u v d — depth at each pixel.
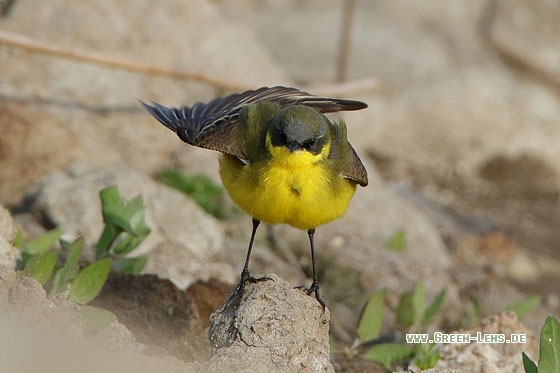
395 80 20.50
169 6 17.52
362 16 21.83
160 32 17.03
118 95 15.95
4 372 6.31
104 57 14.32
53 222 12.32
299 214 8.20
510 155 20.33
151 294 9.22
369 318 9.64
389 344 9.45
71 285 8.16
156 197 12.80
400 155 20.20
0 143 14.47
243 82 15.61
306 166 8.01
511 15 22.05
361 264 13.67
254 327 7.18
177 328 8.98
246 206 8.27
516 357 8.98
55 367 6.52
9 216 8.61
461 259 16.38
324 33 21.09
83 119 15.41
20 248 9.28
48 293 8.56
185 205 12.90
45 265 8.14
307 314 7.38
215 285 10.34
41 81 15.55
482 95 20.39
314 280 8.56
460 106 20.22
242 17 21.97
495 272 15.61
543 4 22.19
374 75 20.44
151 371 6.85
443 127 20.17
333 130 8.49
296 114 8.10
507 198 19.66
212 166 15.47
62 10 16.42
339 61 19.00
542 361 7.53
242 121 8.48
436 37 21.70
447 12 22.14
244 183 8.19
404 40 21.27
